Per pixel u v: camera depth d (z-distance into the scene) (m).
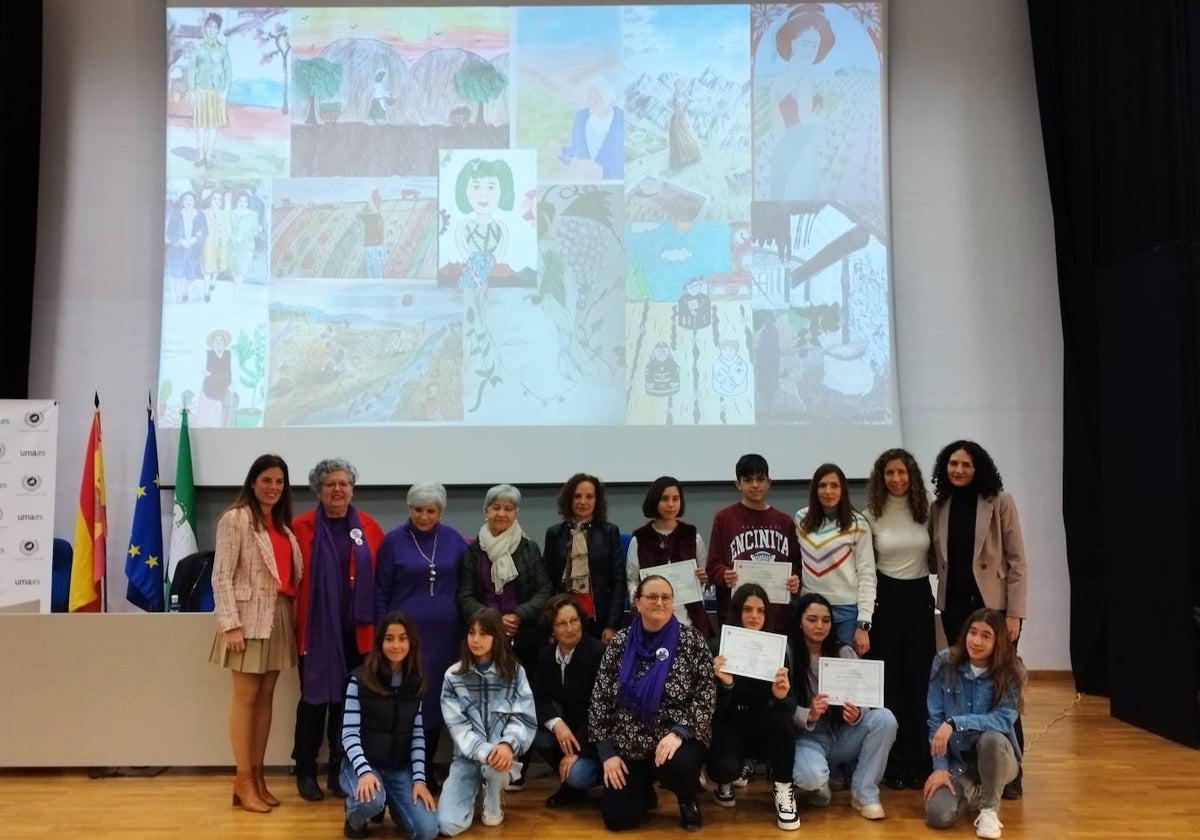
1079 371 5.73
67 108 5.96
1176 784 3.93
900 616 3.96
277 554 3.79
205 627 4.24
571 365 5.79
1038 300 6.05
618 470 5.70
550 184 5.89
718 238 5.89
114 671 4.23
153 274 5.91
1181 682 4.54
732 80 5.96
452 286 5.81
